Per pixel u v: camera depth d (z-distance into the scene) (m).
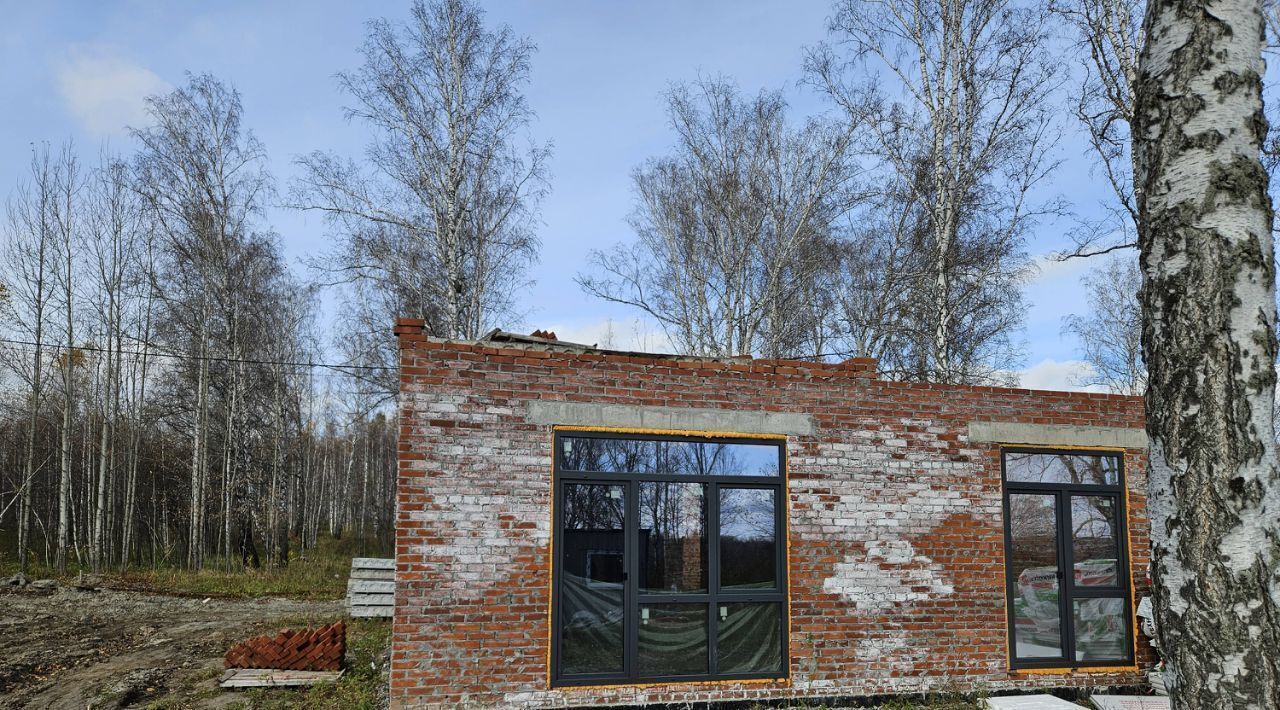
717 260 23.20
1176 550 4.50
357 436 47.38
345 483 50.50
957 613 9.08
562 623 7.99
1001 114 16.78
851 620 8.74
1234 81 4.71
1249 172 4.65
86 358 28.67
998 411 9.55
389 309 22.80
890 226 21.62
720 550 8.54
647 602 8.26
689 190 23.92
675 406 8.54
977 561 9.23
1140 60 5.06
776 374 8.90
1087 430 9.83
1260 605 4.27
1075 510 9.77
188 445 31.47
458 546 7.77
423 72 20.73
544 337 9.57
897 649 8.83
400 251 21.36
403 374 7.87
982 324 20.52
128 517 28.36
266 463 29.61
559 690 7.85
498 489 7.94
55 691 10.22
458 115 20.84
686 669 8.29
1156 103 4.87
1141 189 4.97
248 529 27.31
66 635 14.38
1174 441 4.55
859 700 8.63
